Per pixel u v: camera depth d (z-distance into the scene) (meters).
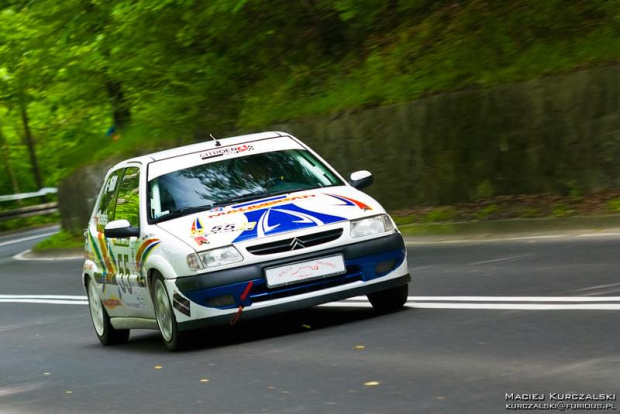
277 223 13.22
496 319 12.35
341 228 13.25
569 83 25.52
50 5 41.66
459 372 9.61
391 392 9.16
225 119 40.69
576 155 25.44
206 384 11.01
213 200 14.12
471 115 28.03
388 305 14.27
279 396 9.73
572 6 28.50
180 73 41.25
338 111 32.44
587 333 10.68
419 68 31.98
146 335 17.09
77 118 66.56
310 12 39.38
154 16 38.06
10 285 31.89
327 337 12.86
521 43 29.00
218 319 12.94
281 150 15.09
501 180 27.39
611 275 15.09
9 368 15.21
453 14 33.59
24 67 45.72
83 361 14.80
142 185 14.63
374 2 34.06
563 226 22.94
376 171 31.14
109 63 41.28
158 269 13.39
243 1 35.47
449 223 25.92
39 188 75.50
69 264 36.28
